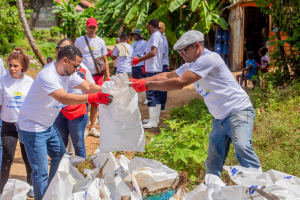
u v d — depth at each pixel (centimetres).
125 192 251
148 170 258
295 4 658
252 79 784
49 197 248
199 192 228
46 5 3116
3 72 432
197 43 292
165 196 254
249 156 283
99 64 585
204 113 595
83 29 2172
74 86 326
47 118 296
